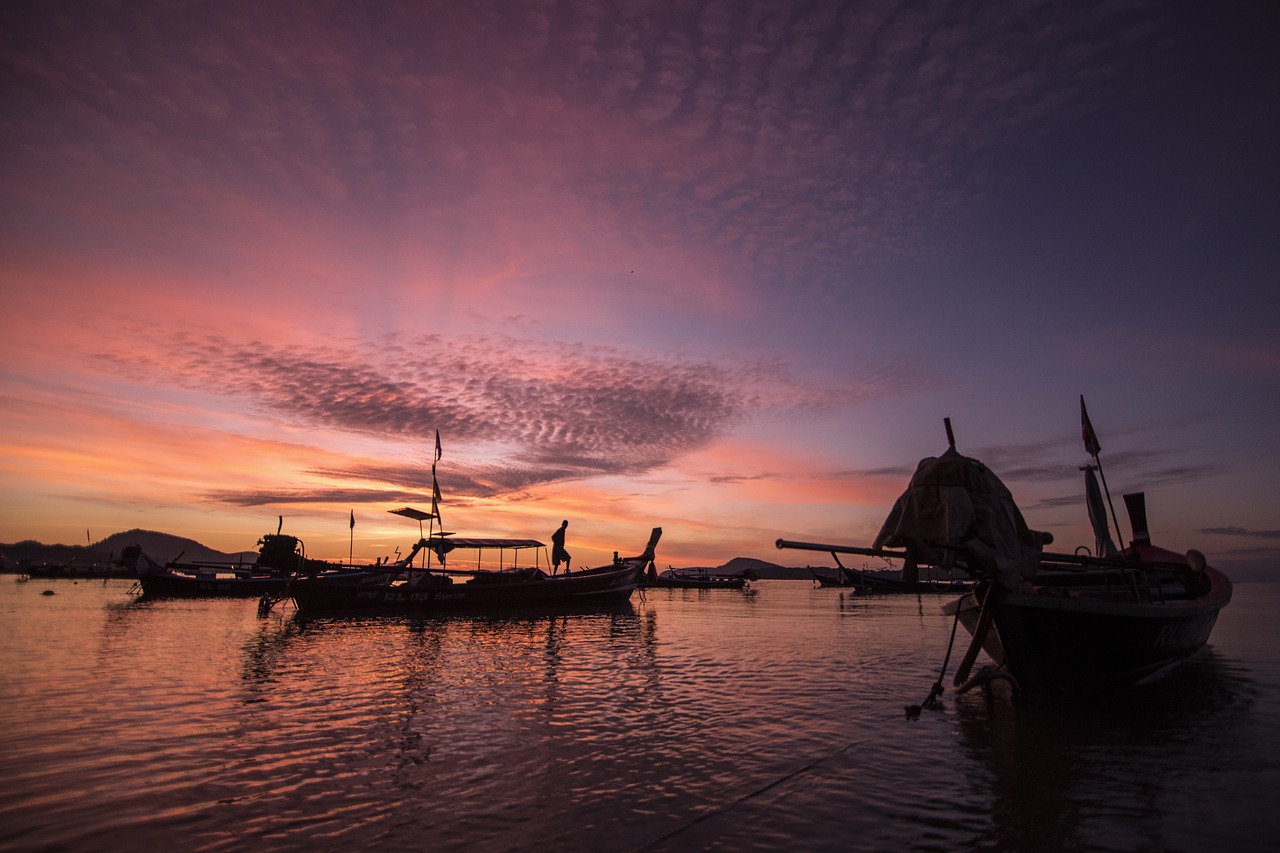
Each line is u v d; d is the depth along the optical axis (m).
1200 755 9.55
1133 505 20.12
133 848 6.44
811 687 14.59
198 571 55.38
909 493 11.71
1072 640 12.41
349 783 8.26
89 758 9.16
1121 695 13.74
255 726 10.94
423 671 16.47
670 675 16.09
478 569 42.78
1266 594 77.00
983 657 19.27
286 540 64.00
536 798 7.77
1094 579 17.17
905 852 6.39
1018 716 11.87
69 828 6.88
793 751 9.68
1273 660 18.72
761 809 7.46
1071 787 8.21
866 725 11.20
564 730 10.80
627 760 9.22
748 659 18.95
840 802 7.68
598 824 7.03
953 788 8.17
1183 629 14.38
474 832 6.82
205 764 8.95
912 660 18.80
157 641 22.17
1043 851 6.46
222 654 19.27
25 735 10.27
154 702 12.66
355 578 37.66
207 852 6.36
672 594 78.31
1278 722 11.49
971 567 12.09
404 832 6.81
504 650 20.75
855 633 26.67
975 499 11.37
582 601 40.56
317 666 17.17
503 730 10.78
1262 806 7.63
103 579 97.56
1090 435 17.69
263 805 7.54
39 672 15.88
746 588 88.94
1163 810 7.49
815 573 88.69
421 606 35.16
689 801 7.70
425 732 10.63
